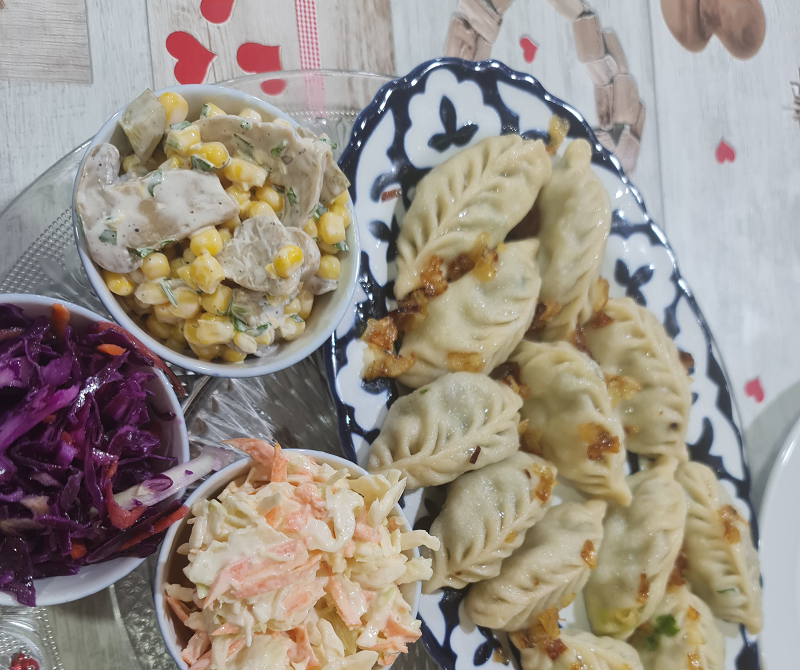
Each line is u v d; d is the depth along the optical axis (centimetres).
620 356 32
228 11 28
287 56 29
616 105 36
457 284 29
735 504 33
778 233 40
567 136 31
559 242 30
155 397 20
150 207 19
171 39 27
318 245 23
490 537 27
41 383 18
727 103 39
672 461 32
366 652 19
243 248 20
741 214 39
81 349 19
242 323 21
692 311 33
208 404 24
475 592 27
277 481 19
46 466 18
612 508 32
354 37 30
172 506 19
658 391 32
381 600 20
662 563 30
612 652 29
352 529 19
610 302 32
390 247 27
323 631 19
